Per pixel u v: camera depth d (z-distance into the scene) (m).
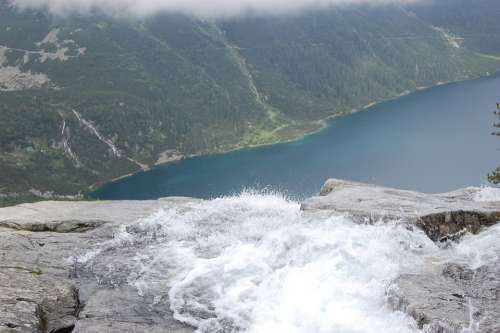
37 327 9.98
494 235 13.11
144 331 10.44
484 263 11.40
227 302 11.23
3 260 13.13
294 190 192.12
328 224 13.98
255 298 11.21
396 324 9.50
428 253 12.79
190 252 14.10
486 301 9.88
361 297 10.45
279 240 13.27
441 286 10.40
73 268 13.62
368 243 12.59
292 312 10.30
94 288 12.61
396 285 10.41
